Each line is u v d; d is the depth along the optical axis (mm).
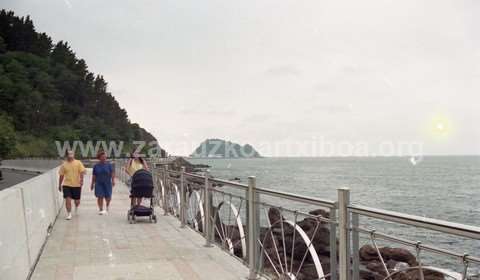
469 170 104250
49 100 109625
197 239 8078
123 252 7031
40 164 42875
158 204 13695
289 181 53000
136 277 5602
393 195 40156
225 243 6824
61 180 11016
